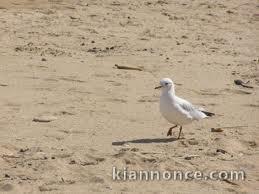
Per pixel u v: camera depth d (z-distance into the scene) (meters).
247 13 31.09
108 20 27.62
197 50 23.86
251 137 14.41
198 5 32.00
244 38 26.38
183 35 26.11
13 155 12.69
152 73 20.38
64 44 23.55
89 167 12.15
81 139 13.81
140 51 23.16
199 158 12.88
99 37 24.88
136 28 26.67
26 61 20.89
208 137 14.24
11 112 15.70
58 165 12.16
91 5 30.30
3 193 10.98
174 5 31.58
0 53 21.77
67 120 15.21
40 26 25.89
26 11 28.33
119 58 21.98
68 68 20.30
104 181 11.58
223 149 13.43
